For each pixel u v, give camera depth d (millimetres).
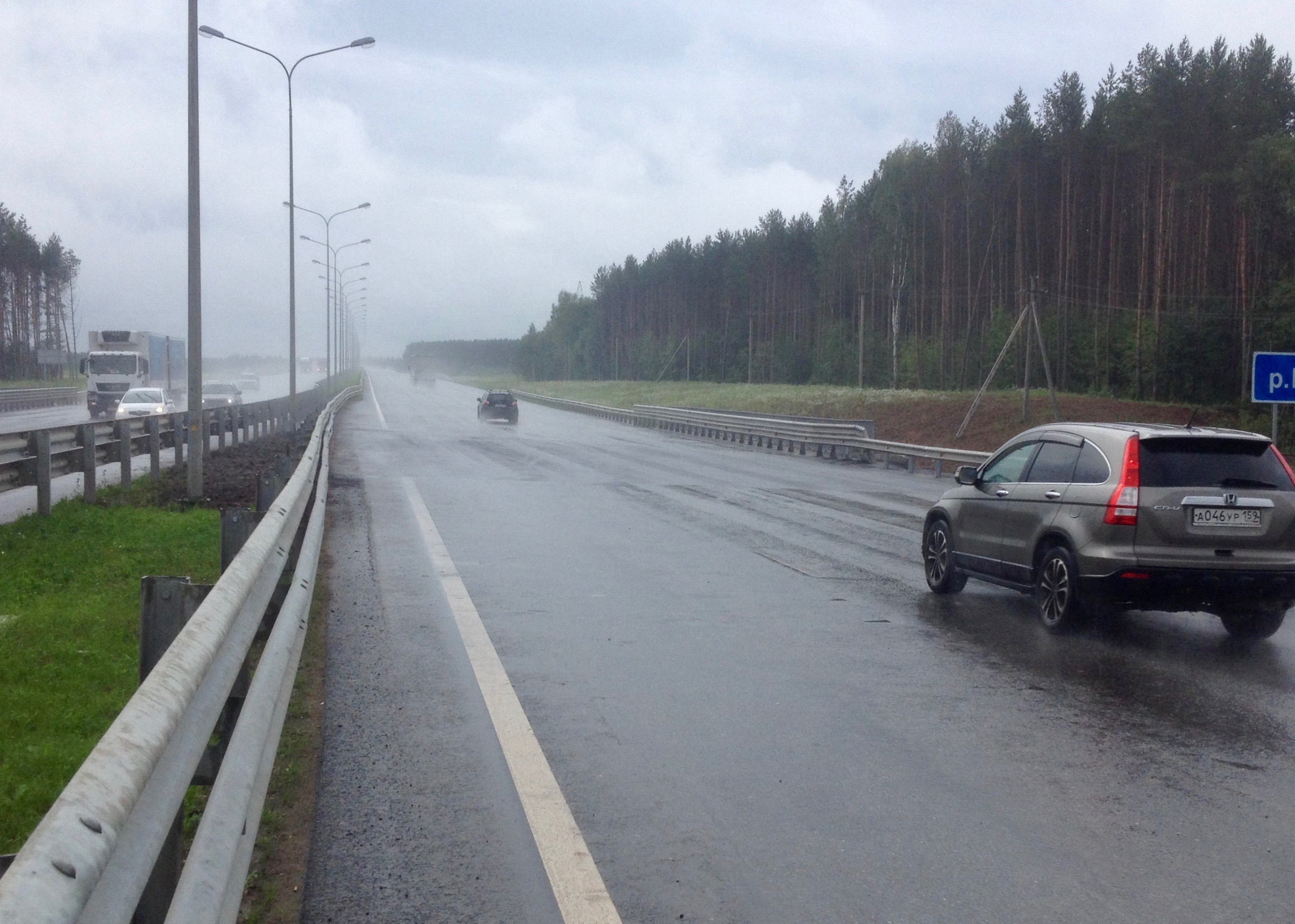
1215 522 8344
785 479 24250
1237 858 4555
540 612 9305
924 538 11039
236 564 4316
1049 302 67250
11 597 8992
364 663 7484
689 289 126188
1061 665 7879
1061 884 4270
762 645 8320
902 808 5059
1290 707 6879
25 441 13055
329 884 4172
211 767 3906
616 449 33906
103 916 1780
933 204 77062
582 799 5094
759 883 4238
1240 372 58812
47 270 108500
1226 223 59125
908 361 80562
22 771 5070
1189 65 59500
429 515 15852
